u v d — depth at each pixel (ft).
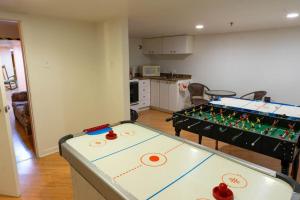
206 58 17.63
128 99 11.52
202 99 16.58
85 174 4.55
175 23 11.89
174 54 19.93
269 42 14.08
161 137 6.15
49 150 10.78
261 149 6.60
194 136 13.30
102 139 6.02
